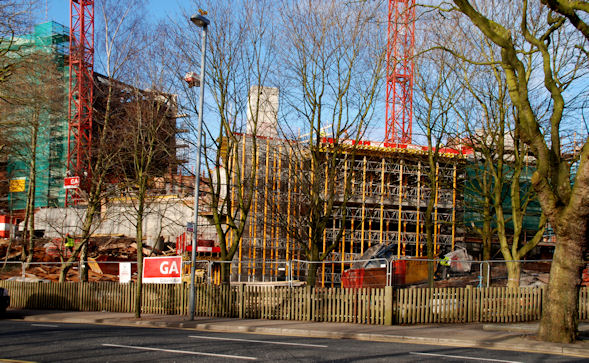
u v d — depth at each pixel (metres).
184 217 54.03
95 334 15.56
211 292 22.12
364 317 19.02
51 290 26.48
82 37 58.44
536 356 12.15
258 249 55.75
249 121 26.05
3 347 12.65
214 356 11.37
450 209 65.75
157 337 14.88
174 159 26.06
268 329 17.41
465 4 14.82
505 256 23.86
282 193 34.56
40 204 63.69
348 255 61.69
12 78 27.38
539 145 14.73
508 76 15.99
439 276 35.22
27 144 37.59
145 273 23.94
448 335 15.59
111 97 29.97
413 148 46.97
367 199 62.12
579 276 14.31
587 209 13.64
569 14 13.30
